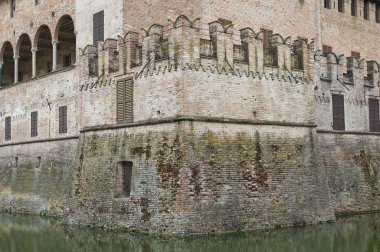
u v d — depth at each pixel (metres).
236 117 31.83
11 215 41.59
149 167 30.58
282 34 42.22
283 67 34.44
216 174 30.00
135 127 32.34
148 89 31.84
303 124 34.88
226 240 27.81
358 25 50.50
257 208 31.27
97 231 31.95
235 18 39.06
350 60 41.97
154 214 29.59
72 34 47.56
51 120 41.72
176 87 30.17
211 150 30.19
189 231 28.39
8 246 28.69
